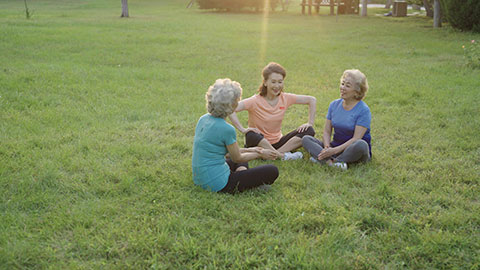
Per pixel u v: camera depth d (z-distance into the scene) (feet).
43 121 17.44
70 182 12.25
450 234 9.70
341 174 13.06
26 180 12.03
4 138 15.40
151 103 20.85
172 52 35.96
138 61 32.04
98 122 17.80
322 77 27.71
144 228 9.87
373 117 19.22
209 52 36.65
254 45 40.88
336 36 48.01
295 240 9.64
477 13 46.73
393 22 63.46
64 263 8.67
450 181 12.69
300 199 11.55
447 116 19.04
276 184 12.31
